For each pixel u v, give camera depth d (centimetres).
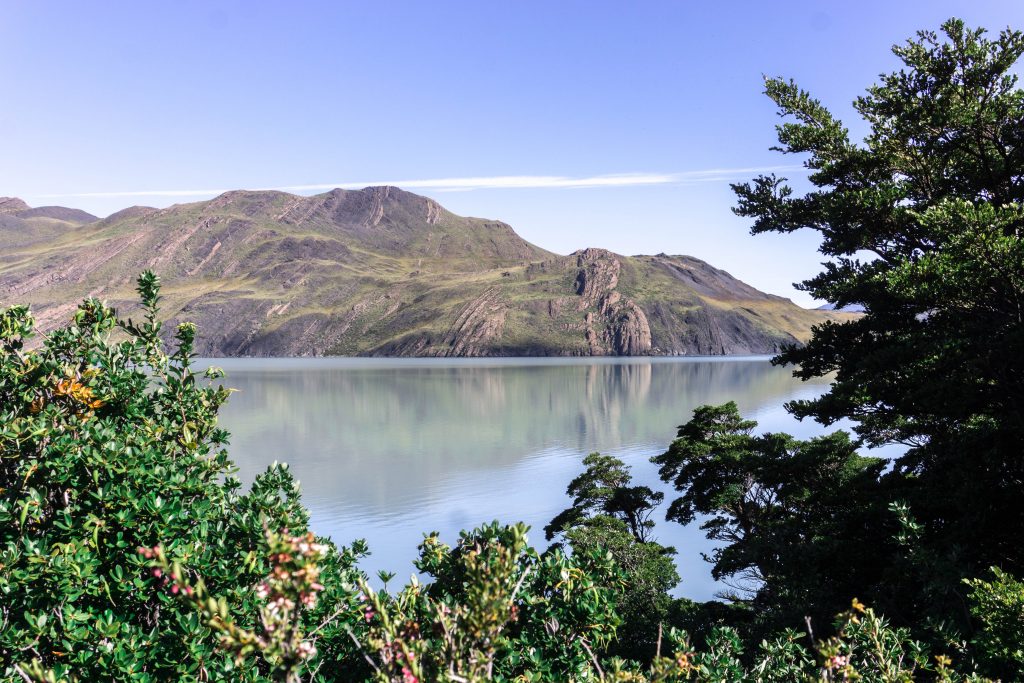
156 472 666
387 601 491
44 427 651
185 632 524
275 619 349
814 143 2111
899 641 679
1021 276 1529
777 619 1505
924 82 1861
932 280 1631
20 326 767
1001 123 1798
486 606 430
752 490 3400
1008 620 807
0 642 504
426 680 418
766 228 2206
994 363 1516
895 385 1716
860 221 1978
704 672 619
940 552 1450
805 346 2073
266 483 835
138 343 851
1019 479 1547
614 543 2220
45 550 564
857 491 1938
